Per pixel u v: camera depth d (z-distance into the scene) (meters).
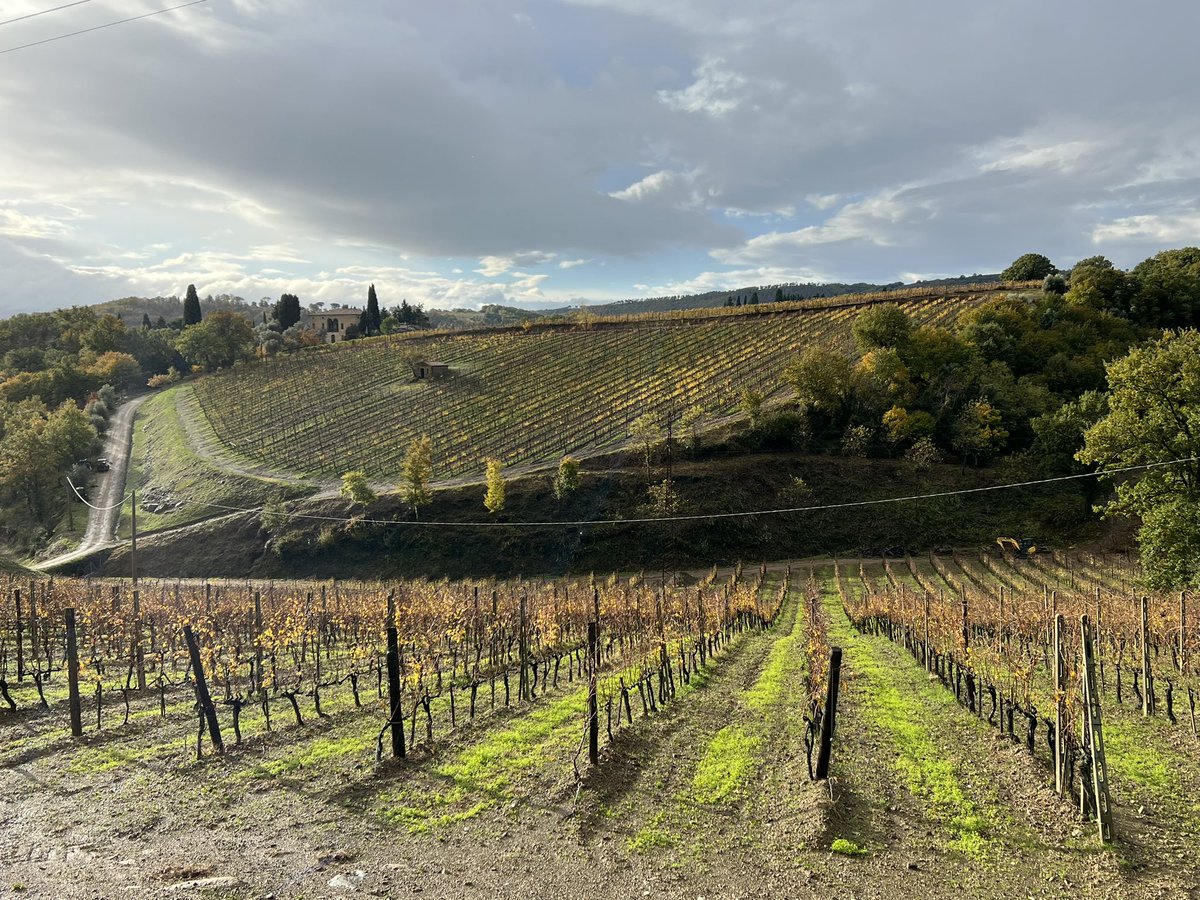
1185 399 30.42
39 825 10.95
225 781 12.74
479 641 23.91
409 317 181.62
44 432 85.56
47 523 75.94
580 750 13.06
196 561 62.28
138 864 9.61
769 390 79.00
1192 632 22.48
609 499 62.19
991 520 57.81
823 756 11.95
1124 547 51.53
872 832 10.49
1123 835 10.27
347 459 79.38
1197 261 93.00
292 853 9.99
